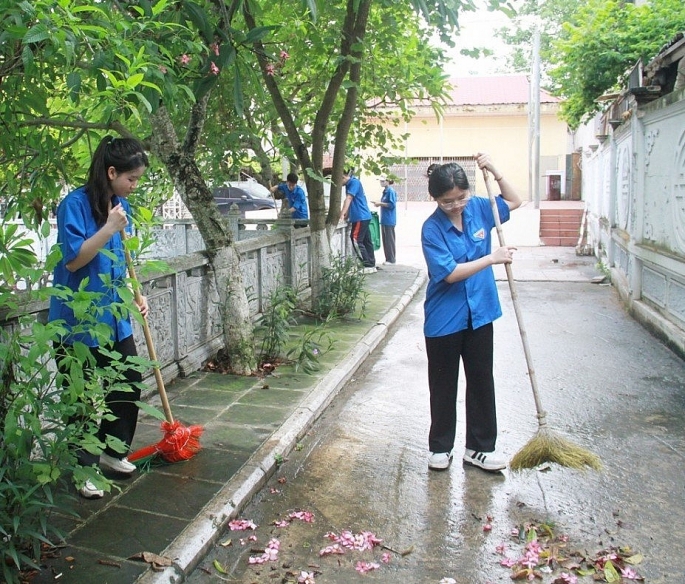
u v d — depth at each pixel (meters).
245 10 5.72
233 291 5.85
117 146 3.37
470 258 3.97
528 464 3.83
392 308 8.85
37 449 3.48
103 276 2.99
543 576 3.09
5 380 2.71
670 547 3.33
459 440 4.70
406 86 8.63
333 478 4.10
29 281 2.87
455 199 3.84
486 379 4.10
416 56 8.32
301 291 8.75
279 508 3.74
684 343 6.46
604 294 10.18
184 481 3.84
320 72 8.12
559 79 14.58
